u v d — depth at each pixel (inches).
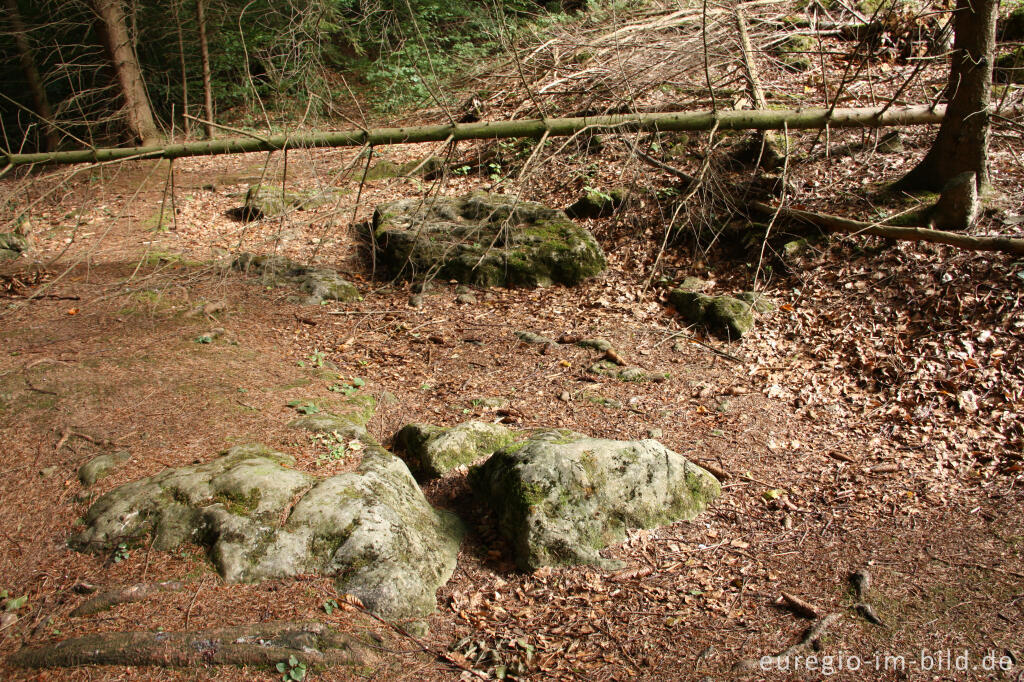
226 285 322.7
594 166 388.5
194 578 151.2
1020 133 309.0
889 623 144.0
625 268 323.9
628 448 186.1
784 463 203.3
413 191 431.5
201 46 556.7
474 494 191.6
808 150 346.9
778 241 304.3
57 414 208.5
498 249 328.8
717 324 273.9
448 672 138.0
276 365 256.1
